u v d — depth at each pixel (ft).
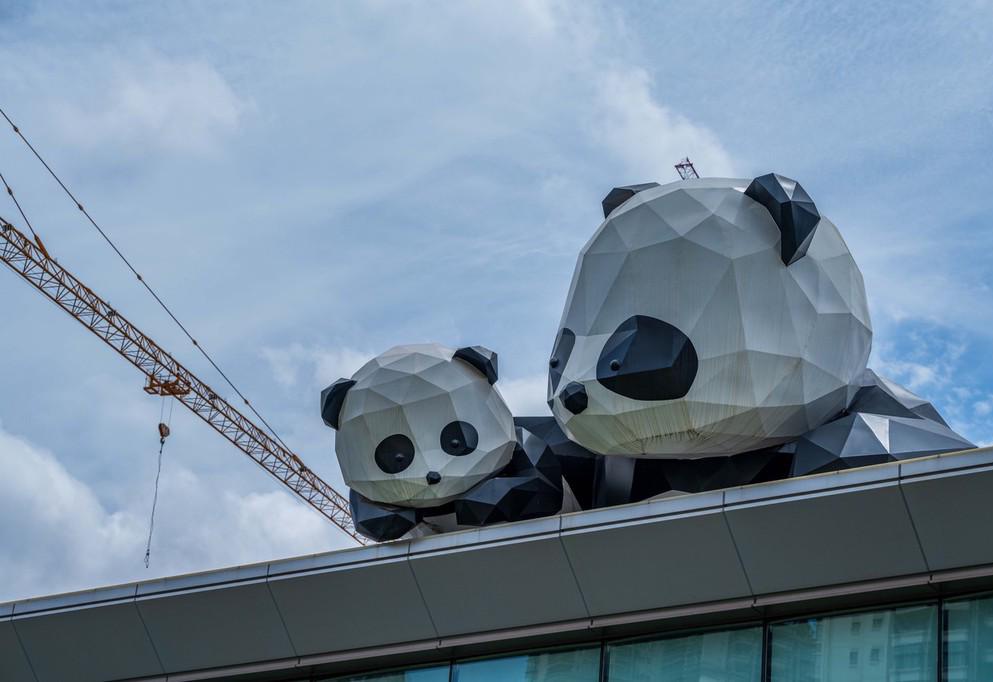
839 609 50.03
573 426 55.67
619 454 57.21
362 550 57.93
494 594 55.42
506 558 54.80
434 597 56.54
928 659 47.62
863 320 58.65
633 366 52.85
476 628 56.18
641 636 53.62
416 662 58.34
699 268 53.47
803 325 54.60
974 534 47.06
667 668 52.47
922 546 47.91
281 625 59.72
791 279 54.39
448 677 57.21
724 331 53.16
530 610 54.90
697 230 53.93
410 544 56.95
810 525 49.39
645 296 53.88
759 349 53.42
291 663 60.03
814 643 49.98
